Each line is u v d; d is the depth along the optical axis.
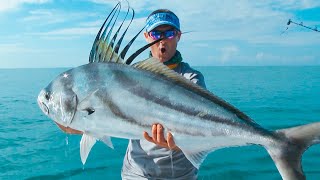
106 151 2.42
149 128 0.95
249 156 2.22
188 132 0.95
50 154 2.44
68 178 2.00
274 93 6.04
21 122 3.72
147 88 0.95
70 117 0.96
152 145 1.16
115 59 0.97
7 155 2.43
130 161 1.21
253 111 4.18
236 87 7.27
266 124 3.46
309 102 4.86
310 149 2.32
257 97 5.50
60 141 2.79
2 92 7.15
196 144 0.96
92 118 0.95
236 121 0.93
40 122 3.71
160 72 0.96
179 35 1.23
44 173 2.07
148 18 1.23
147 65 0.96
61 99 0.97
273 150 0.89
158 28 1.19
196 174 1.21
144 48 0.97
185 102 0.95
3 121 3.78
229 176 1.96
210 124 0.95
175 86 0.95
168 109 0.94
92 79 0.96
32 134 3.09
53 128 3.34
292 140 0.88
